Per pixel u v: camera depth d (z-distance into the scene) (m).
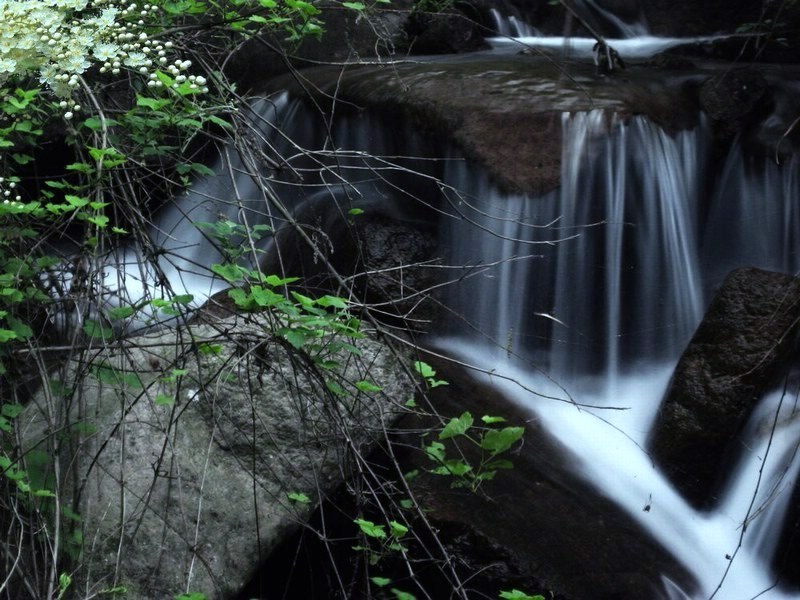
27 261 3.02
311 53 7.16
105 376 2.85
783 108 5.92
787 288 4.73
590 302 5.39
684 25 8.56
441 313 5.10
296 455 3.41
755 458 4.57
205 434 3.37
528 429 4.63
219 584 3.11
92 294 2.86
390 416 3.59
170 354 3.53
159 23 3.27
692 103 5.85
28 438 3.12
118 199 2.99
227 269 2.66
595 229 5.34
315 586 3.55
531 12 8.64
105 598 2.95
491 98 5.44
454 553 3.71
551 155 5.22
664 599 3.91
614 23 8.60
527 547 3.81
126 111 3.09
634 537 4.15
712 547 4.35
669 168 5.56
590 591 3.79
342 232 5.32
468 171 5.29
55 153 5.23
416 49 7.45
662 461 4.62
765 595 4.25
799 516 4.30
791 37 7.15
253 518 3.25
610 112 5.34
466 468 3.17
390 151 5.81
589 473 4.48
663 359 5.49
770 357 4.54
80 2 2.73
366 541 3.01
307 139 6.30
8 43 2.65
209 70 3.31
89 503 3.09
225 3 3.74
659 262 5.56
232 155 6.12
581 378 5.33
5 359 3.11
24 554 2.86
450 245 5.42
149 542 3.09
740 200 5.79
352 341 3.11
